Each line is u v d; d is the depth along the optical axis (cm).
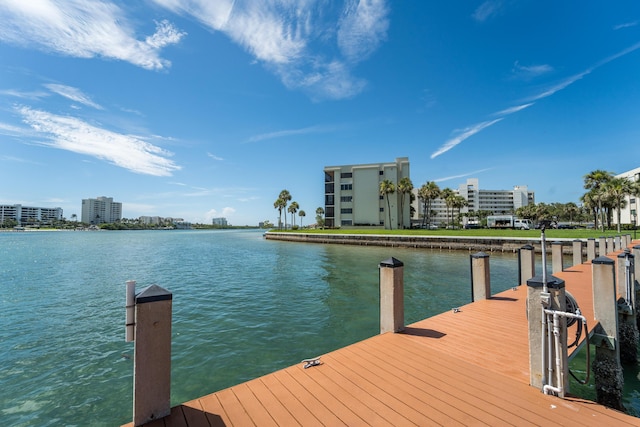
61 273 2086
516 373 385
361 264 2419
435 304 1180
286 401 323
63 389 598
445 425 281
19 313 1133
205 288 1516
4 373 661
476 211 11831
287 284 1609
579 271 1174
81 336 885
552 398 326
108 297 1393
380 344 483
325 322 974
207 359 712
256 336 853
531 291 355
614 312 511
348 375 382
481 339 502
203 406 311
